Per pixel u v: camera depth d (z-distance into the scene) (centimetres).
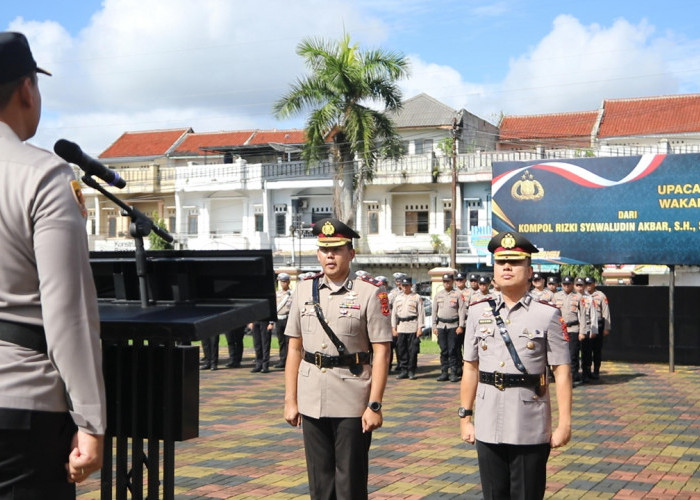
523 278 495
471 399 507
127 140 4803
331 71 2691
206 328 347
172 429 394
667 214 1680
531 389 482
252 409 1184
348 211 2825
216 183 4119
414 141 4138
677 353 1816
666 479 755
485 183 3725
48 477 264
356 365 525
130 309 388
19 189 255
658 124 3906
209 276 406
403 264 3844
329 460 525
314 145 2752
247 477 746
